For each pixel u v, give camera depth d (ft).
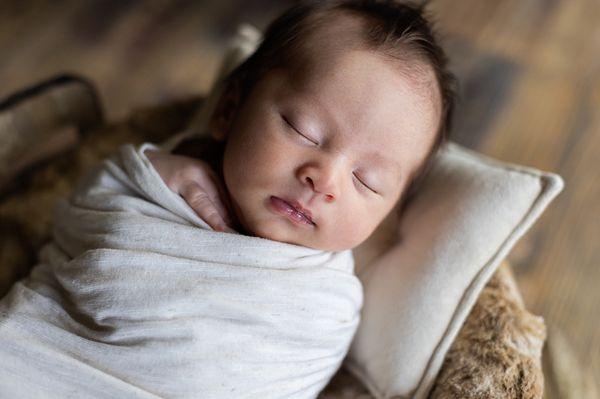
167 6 6.25
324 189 2.43
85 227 2.64
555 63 5.61
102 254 2.40
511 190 2.83
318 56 2.57
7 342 2.24
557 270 4.40
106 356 2.28
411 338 2.77
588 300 4.27
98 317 2.33
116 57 5.77
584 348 4.03
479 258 2.78
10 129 3.59
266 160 2.50
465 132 4.98
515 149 4.93
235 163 2.58
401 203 3.09
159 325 2.28
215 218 2.66
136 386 2.27
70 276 2.43
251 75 2.83
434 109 2.71
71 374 2.24
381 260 3.00
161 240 2.47
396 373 2.77
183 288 2.34
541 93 5.34
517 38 5.79
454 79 2.94
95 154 3.93
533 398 2.50
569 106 5.27
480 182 2.90
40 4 6.13
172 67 5.75
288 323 2.45
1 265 3.32
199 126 3.61
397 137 2.54
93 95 4.13
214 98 3.67
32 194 3.65
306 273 2.52
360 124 2.47
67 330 2.39
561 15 6.05
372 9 2.77
